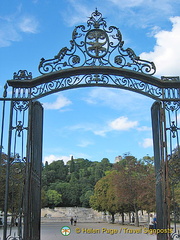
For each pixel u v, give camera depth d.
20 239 7.89
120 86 9.00
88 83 8.97
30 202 8.27
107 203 40.53
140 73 8.96
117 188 31.83
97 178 81.12
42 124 9.88
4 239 7.78
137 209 33.31
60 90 8.95
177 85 9.08
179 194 14.76
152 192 28.52
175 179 8.70
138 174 32.75
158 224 9.13
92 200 51.59
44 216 65.88
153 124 9.80
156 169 9.42
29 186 8.25
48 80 8.98
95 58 9.08
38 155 9.29
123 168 32.25
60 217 62.16
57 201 71.06
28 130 8.52
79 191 75.44
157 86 9.10
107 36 9.18
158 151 9.20
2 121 8.56
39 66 8.95
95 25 9.20
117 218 57.72
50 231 25.44
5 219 7.90
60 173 85.25
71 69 8.91
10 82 8.82
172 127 8.86
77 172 89.56
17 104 8.76
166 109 8.98
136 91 9.05
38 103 9.43
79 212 68.25
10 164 8.32
